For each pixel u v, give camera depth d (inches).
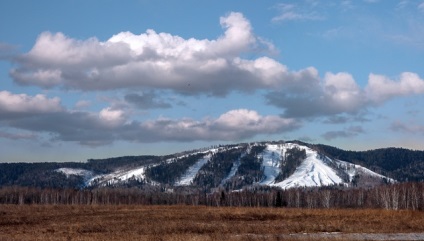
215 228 2201.0
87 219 2790.4
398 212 3346.5
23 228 2273.6
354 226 2345.0
